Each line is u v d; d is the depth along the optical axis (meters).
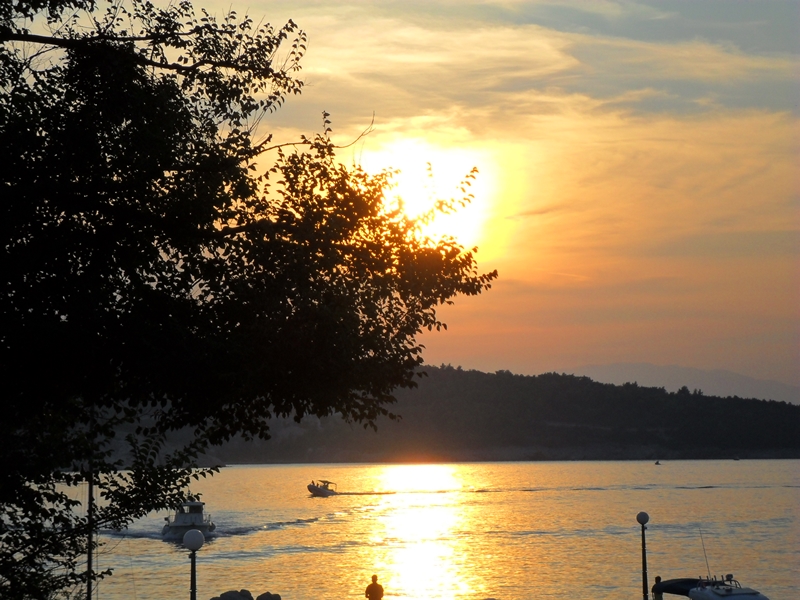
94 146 16.55
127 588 82.56
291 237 17.53
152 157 16.86
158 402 17.16
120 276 17.33
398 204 18.66
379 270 17.98
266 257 17.06
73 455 19.34
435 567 98.62
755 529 140.00
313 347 16.89
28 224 16.42
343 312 16.92
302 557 108.00
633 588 82.19
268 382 17.02
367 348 17.48
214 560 105.00
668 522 153.25
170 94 17.59
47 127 16.58
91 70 16.67
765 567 96.38
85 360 15.98
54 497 20.02
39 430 19.08
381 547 118.94
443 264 18.23
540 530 142.12
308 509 192.12
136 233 17.06
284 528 148.88
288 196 18.34
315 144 18.80
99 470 20.03
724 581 56.66
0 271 15.88
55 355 15.98
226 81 18.59
